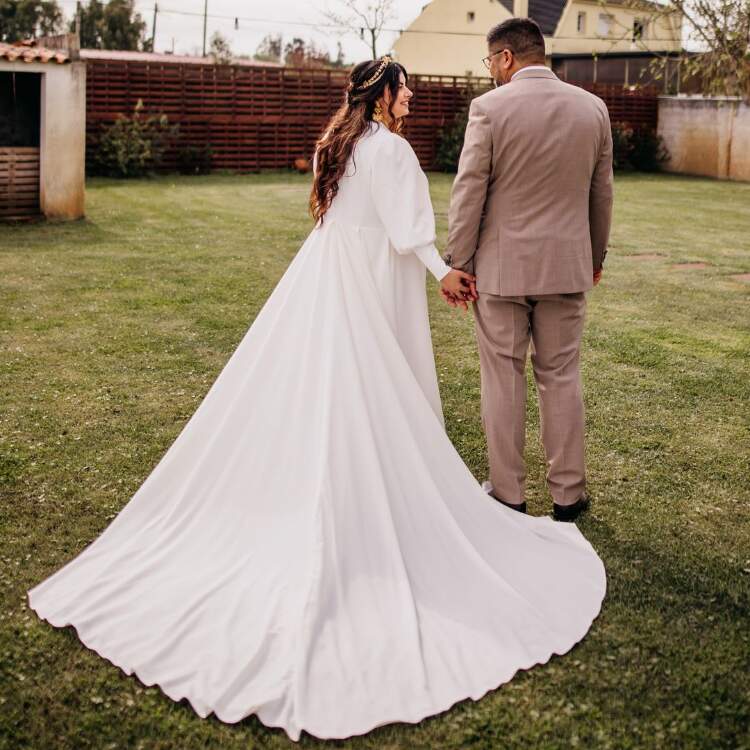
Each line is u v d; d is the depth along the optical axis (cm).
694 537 321
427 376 307
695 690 231
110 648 246
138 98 1741
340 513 266
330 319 285
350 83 295
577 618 263
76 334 579
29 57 1039
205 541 284
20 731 216
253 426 288
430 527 279
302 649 235
